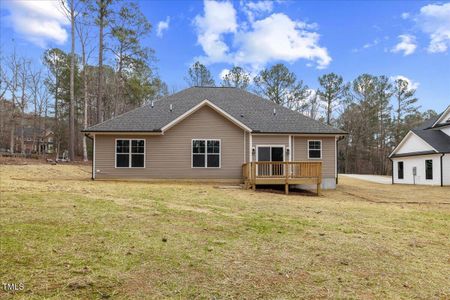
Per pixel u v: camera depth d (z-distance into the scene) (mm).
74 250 4785
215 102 20062
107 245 5098
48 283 3654
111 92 36875
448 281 4254
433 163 22531
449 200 13750
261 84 42719
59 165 23297
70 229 5938
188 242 5496
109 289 3596
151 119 18047
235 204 10031
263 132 17531
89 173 21047
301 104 43938
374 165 49562
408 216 9227
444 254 5477
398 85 48219
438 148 22062
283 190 16109
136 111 18750
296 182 14852
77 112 42969
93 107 43000
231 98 20781
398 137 48000
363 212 9641
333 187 18016
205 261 4598
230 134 17781
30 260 4297
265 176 14812
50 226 6078
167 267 4309
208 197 11289
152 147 17484
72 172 20609
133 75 32062
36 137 47750
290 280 4070
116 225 6418
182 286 3756
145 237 5664
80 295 3422
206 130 17703
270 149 17844
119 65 31172
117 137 17328
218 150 17703
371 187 20375
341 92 47375
